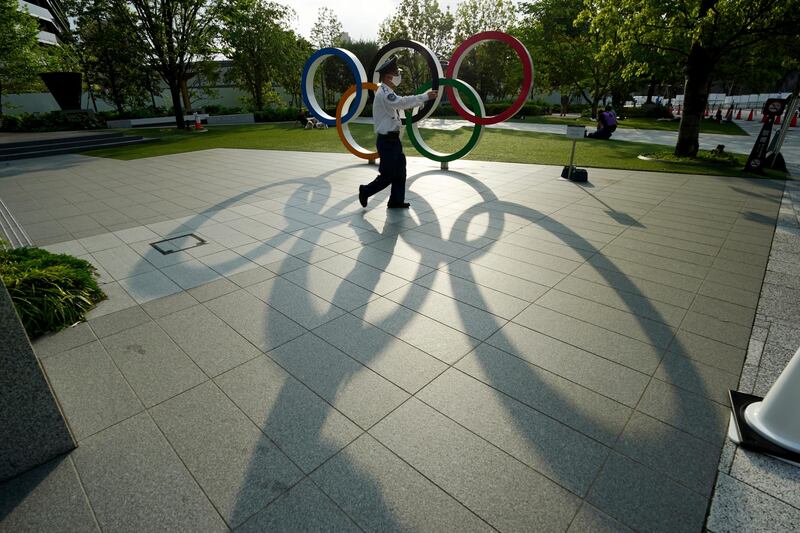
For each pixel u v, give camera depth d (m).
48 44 29.38
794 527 1.70
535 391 2.46
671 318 3.25
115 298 3.58
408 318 3.25
